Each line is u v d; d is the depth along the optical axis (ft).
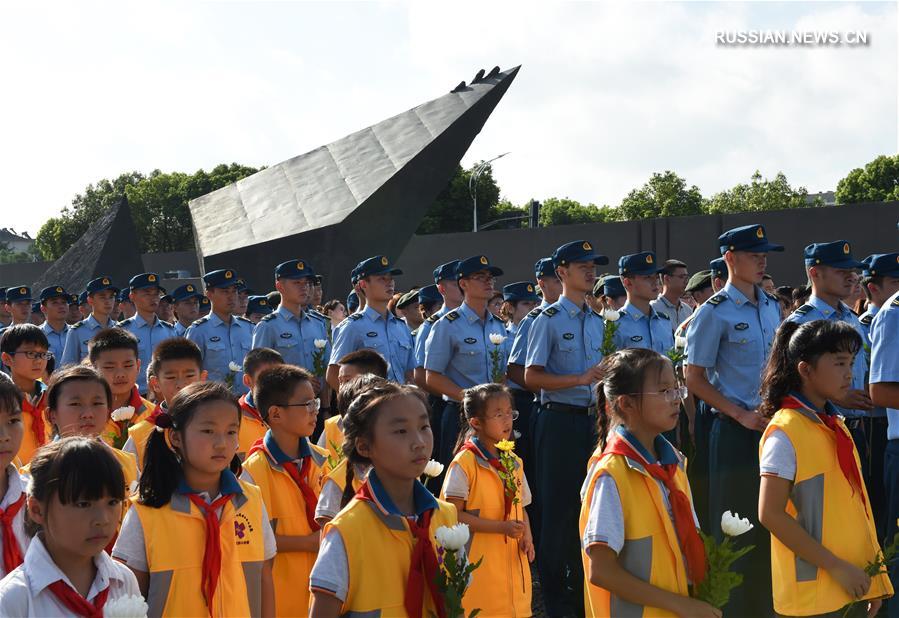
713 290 34.63
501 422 17.98
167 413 12.09
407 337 31.19
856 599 12.60
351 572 10.37
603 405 12.60
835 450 13.29
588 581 11.61
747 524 10.66
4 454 12.61
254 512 12.79
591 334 24.34
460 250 96.02
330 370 29.63
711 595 10.65
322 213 65.41
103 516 9.77
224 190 74.49
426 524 10.81
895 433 18.17
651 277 26.68
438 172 68.80
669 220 79.46
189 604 11.75
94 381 15.52
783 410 13.56
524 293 35.63
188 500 12.03
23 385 20.03
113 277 81.05
